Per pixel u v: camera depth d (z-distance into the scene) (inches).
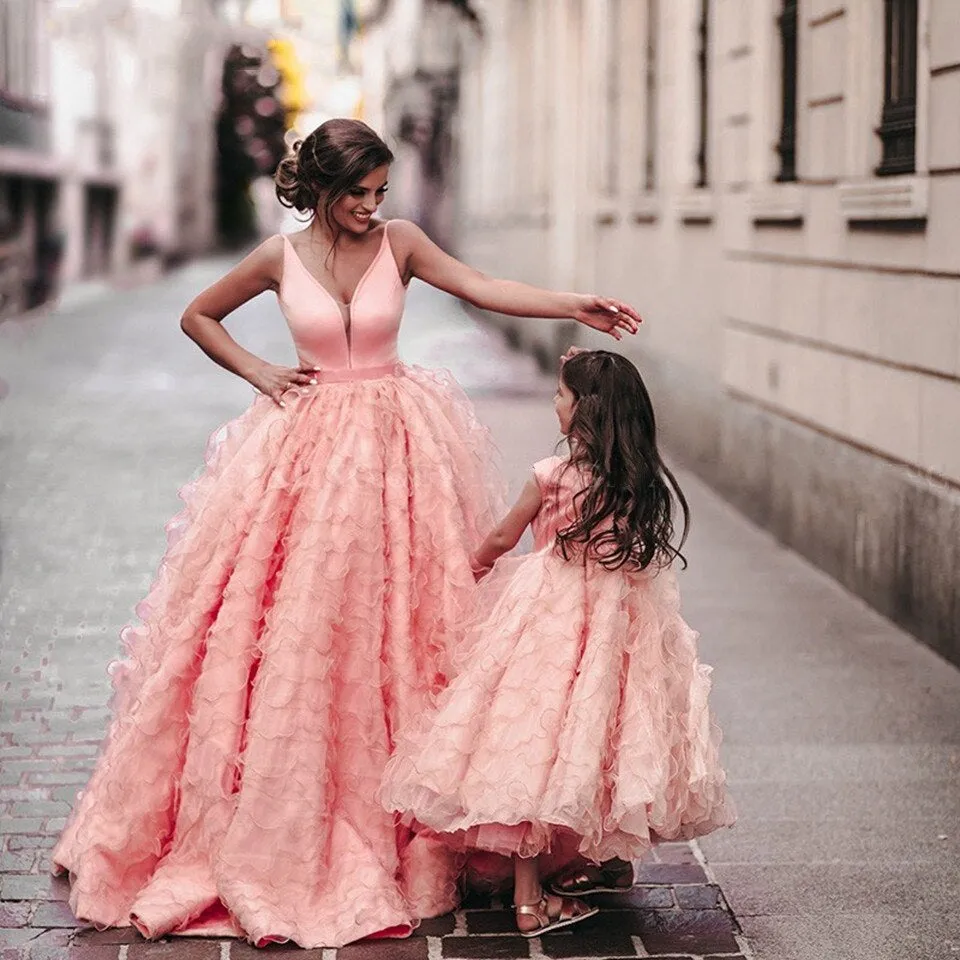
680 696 166.6
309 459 178.9
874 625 311.4
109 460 502.9
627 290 651.5
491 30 1197.1
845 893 182.9
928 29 290.8
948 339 281.0
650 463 166.4
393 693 176.1
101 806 176.7
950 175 279.9
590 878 177.0
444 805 161.8
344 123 177.8
